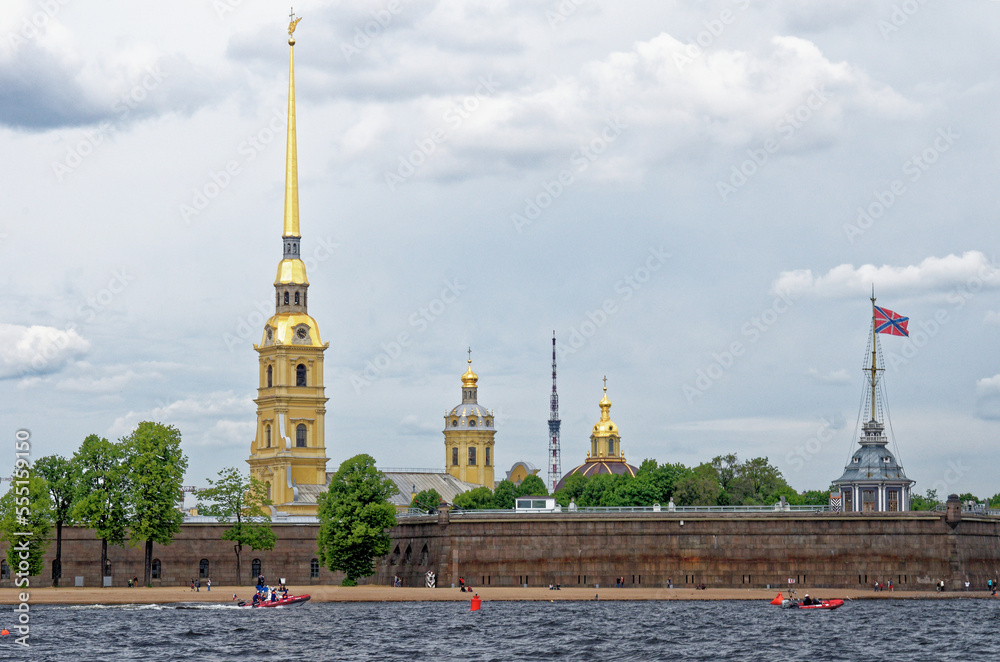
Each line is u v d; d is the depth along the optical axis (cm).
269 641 18938
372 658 17438
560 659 17412
